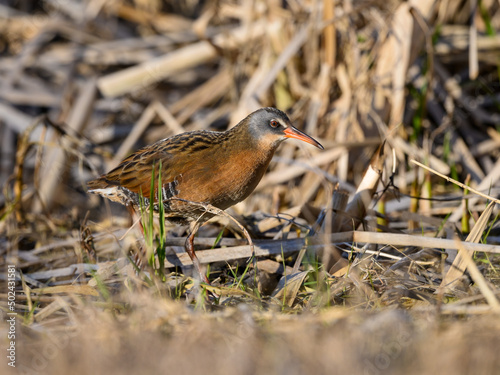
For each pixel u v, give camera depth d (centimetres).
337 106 1236
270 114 848
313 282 770
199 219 834
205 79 1648
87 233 893
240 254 843
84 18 1728
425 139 1184
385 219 985
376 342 562
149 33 1759
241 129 847
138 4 1764
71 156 1348
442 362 529
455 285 759
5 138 1576
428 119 1344
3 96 1595
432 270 836
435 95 1322
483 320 612
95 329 617
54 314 750
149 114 1441
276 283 850
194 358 552
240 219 916
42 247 988
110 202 1335
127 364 550
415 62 1341
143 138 1491
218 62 1648
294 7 1316
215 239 880
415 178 1049
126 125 1537
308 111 1266
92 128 1545
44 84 1644
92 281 803
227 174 839
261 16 1352
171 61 1440
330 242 814
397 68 1165
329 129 1224
